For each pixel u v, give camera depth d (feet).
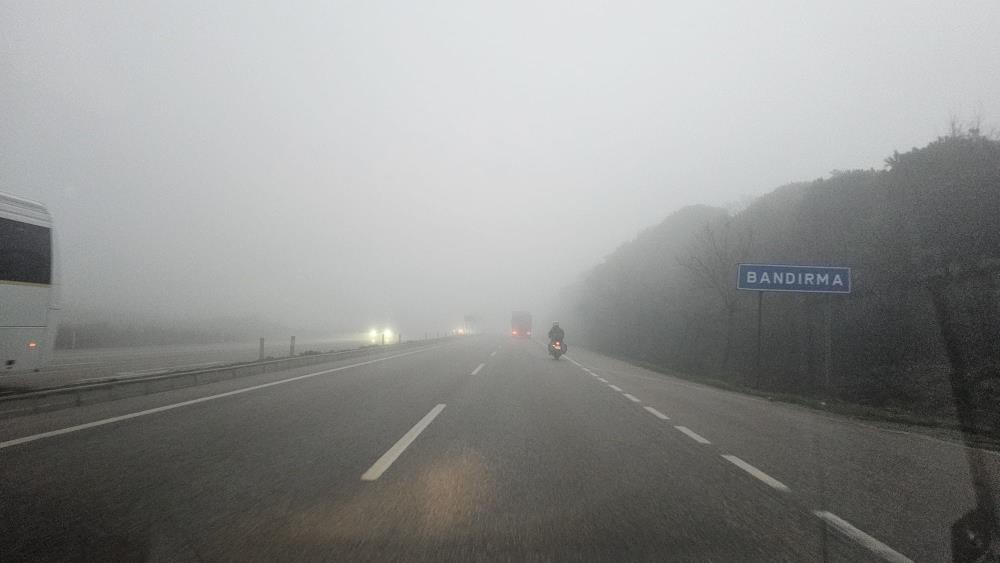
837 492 20.47
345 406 37.70
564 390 52.21
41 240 42.63
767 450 28.02
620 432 31.65
